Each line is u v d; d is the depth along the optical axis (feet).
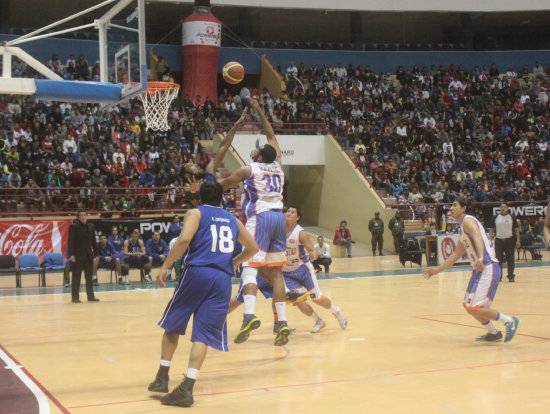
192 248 16.28
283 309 22.68
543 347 22.45
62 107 82.17
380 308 34.04
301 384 17.44
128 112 84.94
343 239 76.89
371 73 107.96
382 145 92.53
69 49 99.66
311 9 105.60
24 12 104.32
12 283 54.60
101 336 26.27
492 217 81.51
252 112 92.89
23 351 23.09
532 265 63.52
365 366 19.67
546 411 14.43
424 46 117.39
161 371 16.69
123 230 64.28
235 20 112.78
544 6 109.91
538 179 92.17
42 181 69.21
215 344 15.87
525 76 110.52
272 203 22.77
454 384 17.15
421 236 71.51
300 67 106.42
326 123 94.38
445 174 88.63
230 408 15.11
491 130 101.35
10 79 25.08
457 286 45.85
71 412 14.88
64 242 62.54
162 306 36.83
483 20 118.52
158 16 109.09
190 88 97.25
